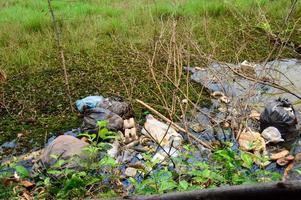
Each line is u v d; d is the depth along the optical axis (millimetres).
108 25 8070
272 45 7102
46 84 6023
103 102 5098
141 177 3900
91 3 10070
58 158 3436
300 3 8844
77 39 7629
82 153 3521
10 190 3381
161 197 1544
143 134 4738
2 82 6094
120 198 1646
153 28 7465
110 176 3424
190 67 6312
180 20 7727
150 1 9438
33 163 4273
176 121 5000
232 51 6820
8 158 4398
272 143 4523
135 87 5809
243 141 4395
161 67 6312
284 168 4086
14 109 5395
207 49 6887
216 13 8828
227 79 5609
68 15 8766
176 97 5016
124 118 5012
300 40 7219
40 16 8398
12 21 8430
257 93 5570
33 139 4750
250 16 8461
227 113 4945
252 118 5023
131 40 7391
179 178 3199
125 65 6539
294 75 6148
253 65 6215
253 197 1456
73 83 6016
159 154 4219
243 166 3354
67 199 3170
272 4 8930
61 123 5062
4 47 7328
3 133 4883
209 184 3174
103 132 3346
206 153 4211
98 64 6641
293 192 1421
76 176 3107
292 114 4688
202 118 5062
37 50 7078
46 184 3314
